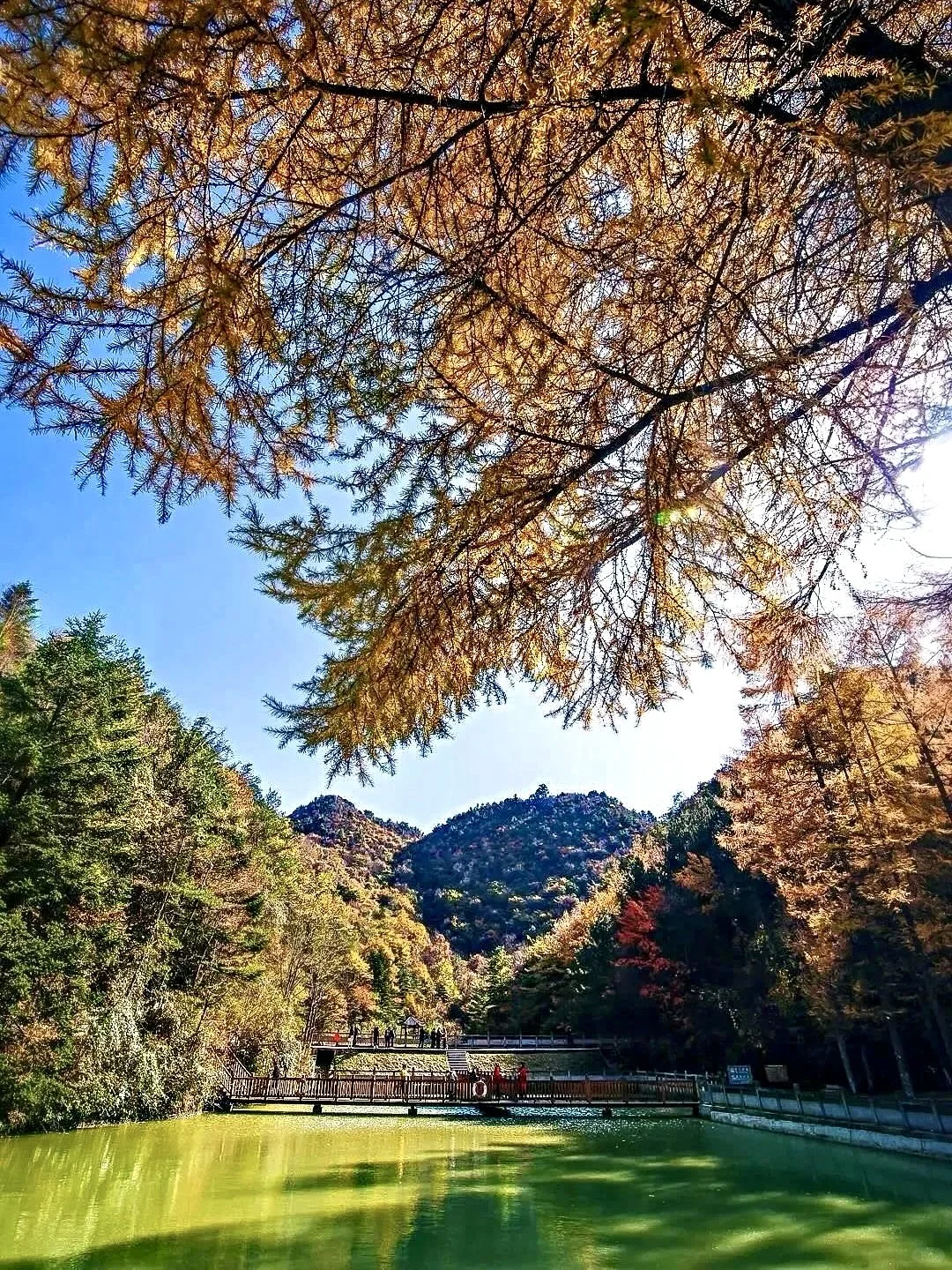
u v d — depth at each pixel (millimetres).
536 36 2072
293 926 41594
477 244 2484
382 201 2420
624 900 41344
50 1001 17750
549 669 3623
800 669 3855
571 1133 20344
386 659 3025
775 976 25156
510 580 3152
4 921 16438
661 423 2717
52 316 2082
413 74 2227
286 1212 10805
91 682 19203
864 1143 15664
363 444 2758
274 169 2201
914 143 1839
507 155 2467
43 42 1633
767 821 18078
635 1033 38062
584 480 3059
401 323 2574
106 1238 9070
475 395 2912
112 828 20094
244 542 2830
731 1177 13344
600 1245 9031
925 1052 23156
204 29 1717
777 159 2158
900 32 2488
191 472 2574
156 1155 15680
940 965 15891
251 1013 32344
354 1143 18422
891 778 14148
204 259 2123
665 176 2551
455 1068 37750
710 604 3434
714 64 2363
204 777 31516
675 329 2555
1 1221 9695
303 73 2006
